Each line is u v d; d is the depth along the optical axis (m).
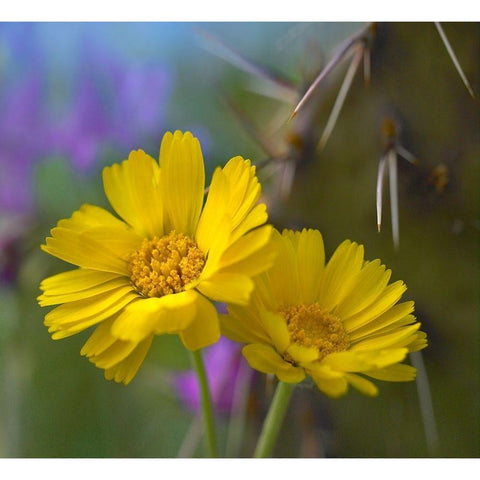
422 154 0.26
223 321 0.21
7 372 0.33
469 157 0.26
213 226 0.21
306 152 0.26
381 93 0.26
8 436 0.32
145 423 0.33
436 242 0.26
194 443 0.29
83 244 0.22
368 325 0.22
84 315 0.21
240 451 0.28
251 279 0.21
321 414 0.27
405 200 0.26
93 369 0.33
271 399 0.28
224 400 0.30
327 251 0.26
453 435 0.27
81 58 0.34
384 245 0.26
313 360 0.21
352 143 0.26
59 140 0.34
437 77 0.25
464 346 0.26
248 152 0.35
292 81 0.29
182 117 0.36
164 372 0.32
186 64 0.37
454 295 0.26
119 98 0.34
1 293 0.33
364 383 0.20
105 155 0.34
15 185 0.33
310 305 0.22
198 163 0.22
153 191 0.22
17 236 0.33
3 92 0.34
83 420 0.32
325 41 0.30
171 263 0.22
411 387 0.27
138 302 0.21
